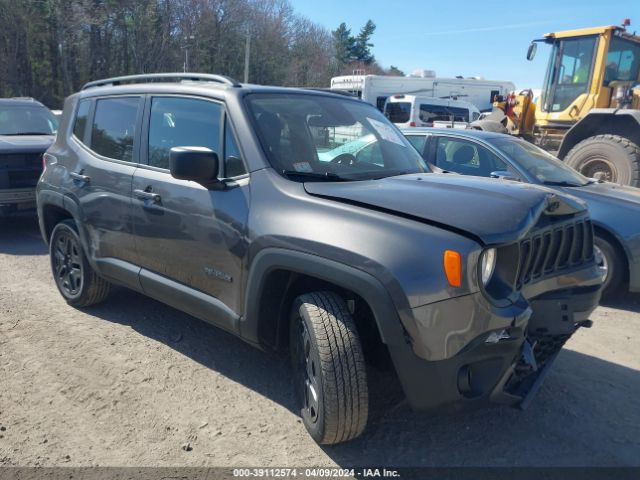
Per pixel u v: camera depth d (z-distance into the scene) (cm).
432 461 307
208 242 355
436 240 268
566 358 442
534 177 604
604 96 1098
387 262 268
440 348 264
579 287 346
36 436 319
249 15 4603
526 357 293
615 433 339
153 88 429
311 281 326
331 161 370
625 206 562
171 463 299
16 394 362
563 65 1148
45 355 416
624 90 1042
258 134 354
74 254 500
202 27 4309
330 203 304
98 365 403
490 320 268
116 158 444
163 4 4212
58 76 4378
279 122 370
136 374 392
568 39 1132
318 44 5500
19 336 447
